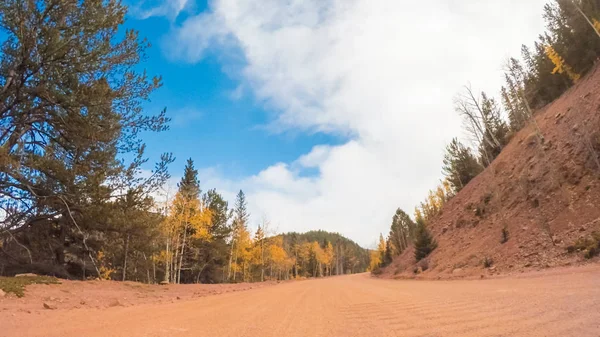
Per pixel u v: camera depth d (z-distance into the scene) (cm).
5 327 515
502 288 909
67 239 2034
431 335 357
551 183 2086
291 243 11006
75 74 1380
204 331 457
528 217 2075
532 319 405
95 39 1480
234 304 915
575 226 1588
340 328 443
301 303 871
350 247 17262
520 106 3984
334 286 1917
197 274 4534
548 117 3005
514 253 1795
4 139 1388
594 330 320
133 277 3288
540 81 4097
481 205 2997
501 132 4494
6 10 1220
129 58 1583
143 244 1964
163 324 532
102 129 1489
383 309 631
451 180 5297
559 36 3612
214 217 4300
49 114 1445
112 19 1452
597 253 1227
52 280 1270
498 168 3225
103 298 1119
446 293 911
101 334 440
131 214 1619
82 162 1526
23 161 1366
